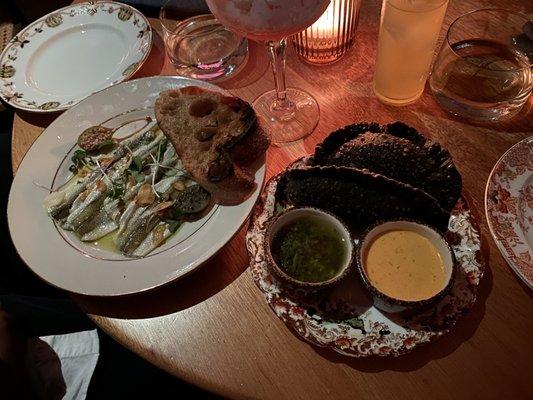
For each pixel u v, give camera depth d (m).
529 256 0.37
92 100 0.52
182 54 0.56
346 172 0.38
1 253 0.65
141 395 0.55
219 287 0.40
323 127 0.49
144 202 0.45
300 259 0.37
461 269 0.37
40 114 0.54
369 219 0.38
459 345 0.35
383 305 0.35
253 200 0.42
